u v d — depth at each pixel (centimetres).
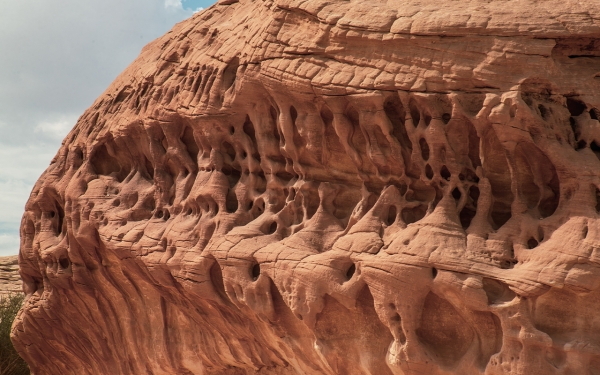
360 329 840
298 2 892
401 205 832
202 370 1095
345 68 841
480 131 773
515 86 752
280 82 893
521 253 744
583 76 764
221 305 970
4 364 1855
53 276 1227
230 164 999
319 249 861
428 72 789
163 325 1126
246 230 923
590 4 765
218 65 999
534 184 788
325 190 893
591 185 733
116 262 1148
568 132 758
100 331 1241
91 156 1201
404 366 777
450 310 782
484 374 742
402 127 835
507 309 728
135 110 1130
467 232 779
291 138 908
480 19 770
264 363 1019
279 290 867
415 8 818
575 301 728
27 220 1309
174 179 1083
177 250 991
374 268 791
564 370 711
